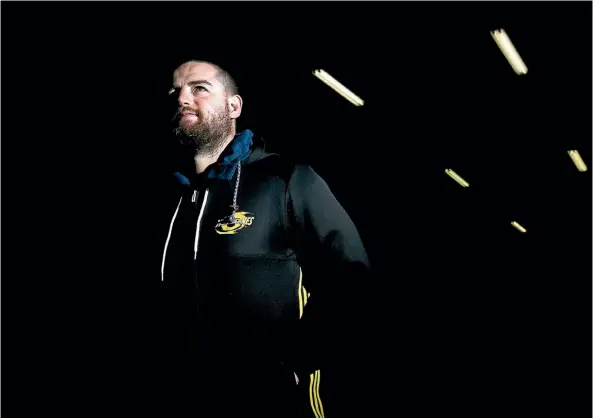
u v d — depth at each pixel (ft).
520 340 17.08
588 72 13.55
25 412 8.79
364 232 23.13
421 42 12.25
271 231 4.19
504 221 36.55
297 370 3.95
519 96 15.17
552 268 32.83
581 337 17.44
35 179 11.87
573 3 10.75
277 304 4.08
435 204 28.22
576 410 10.39
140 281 6.96
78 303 10.84
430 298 24.91
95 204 11.36
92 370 9.74
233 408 3.93
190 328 4.30
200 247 4.28
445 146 20.08
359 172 21.01
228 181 4.51
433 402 10.52
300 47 12.43
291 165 4.50
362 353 3.98
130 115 11.73
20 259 11.41
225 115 4.78
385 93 14.88
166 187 5.37
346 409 8.75
